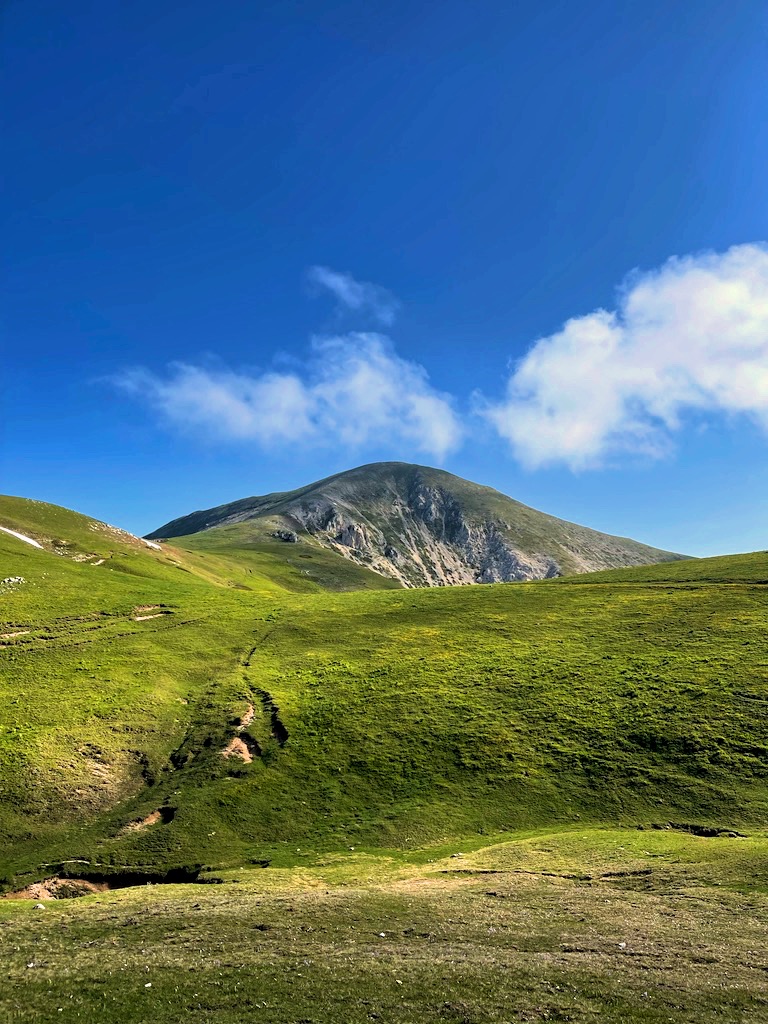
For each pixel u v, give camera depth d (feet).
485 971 67.26
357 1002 59.93
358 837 139.74
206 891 107.45
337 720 190.80
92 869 125.70
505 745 174.19
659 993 62.18
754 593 272.10
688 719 175.73
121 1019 57.00
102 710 187.01
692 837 129.39
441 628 271.69
